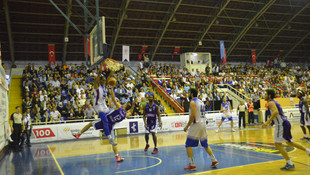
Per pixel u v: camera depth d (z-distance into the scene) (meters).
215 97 19.58
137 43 27.11
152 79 22.33
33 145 11.73
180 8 24.59
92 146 10.08
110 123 6.78
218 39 29.69
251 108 18.38
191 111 5.17
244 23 28.34
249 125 17.58
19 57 24.28
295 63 37.03
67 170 5.68
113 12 23.03
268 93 5.30
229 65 29.97
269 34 30.84
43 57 25.05
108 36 25.25
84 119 14.11
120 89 17.78
